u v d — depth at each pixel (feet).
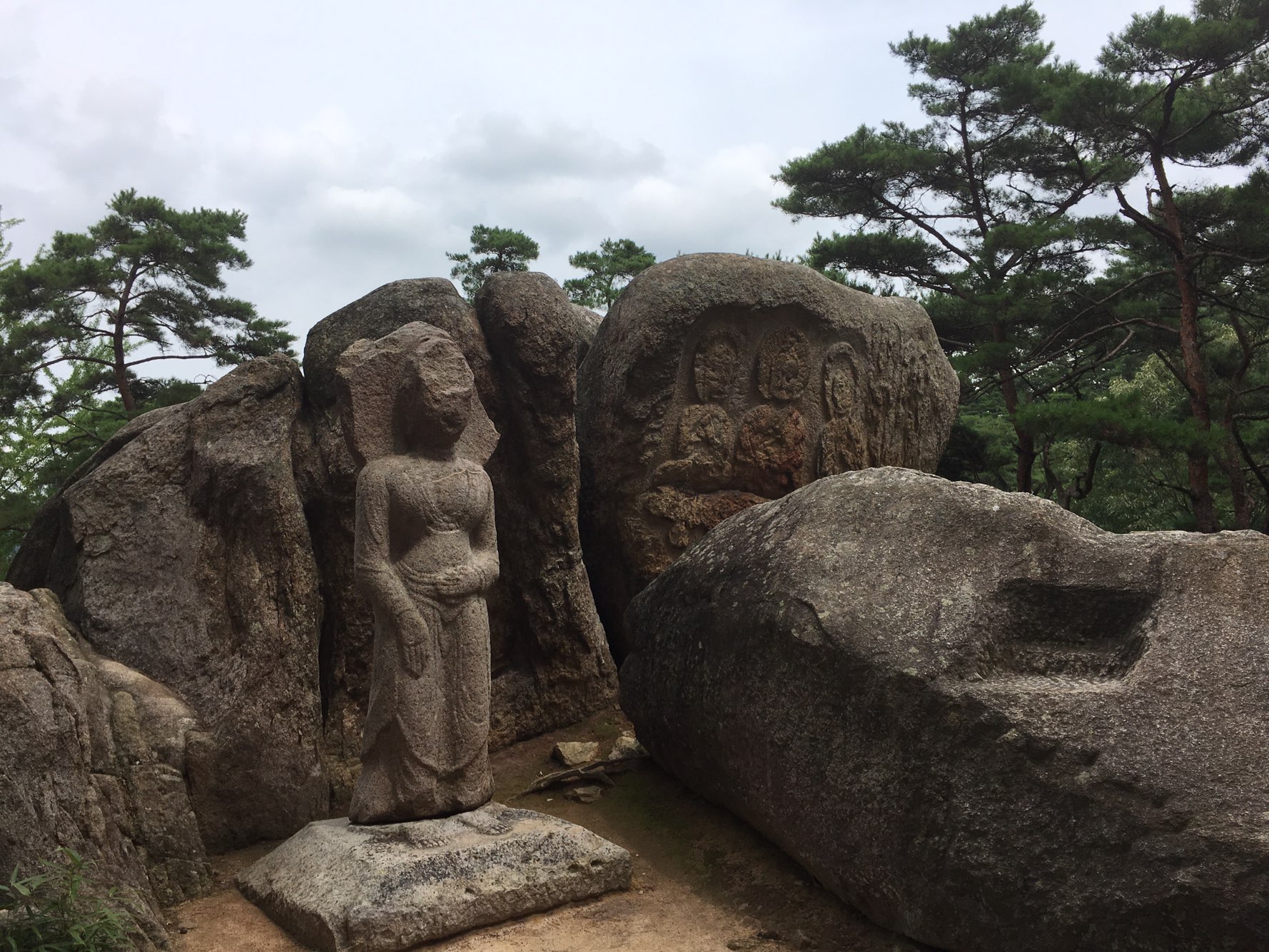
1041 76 53.88
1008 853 12.64
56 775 14.40
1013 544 14.66
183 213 52.85
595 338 25.63
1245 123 48.49
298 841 15.98
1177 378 55.31
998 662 13.92
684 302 23.40
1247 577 13.35
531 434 21.47
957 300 53.16
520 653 22.43
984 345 49.49
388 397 16.52
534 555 22.07
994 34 58.70
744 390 24.88
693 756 17.78
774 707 15.62
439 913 14.07
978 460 61.31
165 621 18.37
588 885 15.44
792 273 25.03
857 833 14.23
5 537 50.34
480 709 16.16
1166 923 11.41
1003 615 14.19
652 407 23.61
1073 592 14.12
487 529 16.76
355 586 20.10
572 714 22.17
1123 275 58.85
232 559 18.65
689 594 18.29
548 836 15.61
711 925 14.84
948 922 13.17
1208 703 12.39
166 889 15.61
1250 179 45.91
